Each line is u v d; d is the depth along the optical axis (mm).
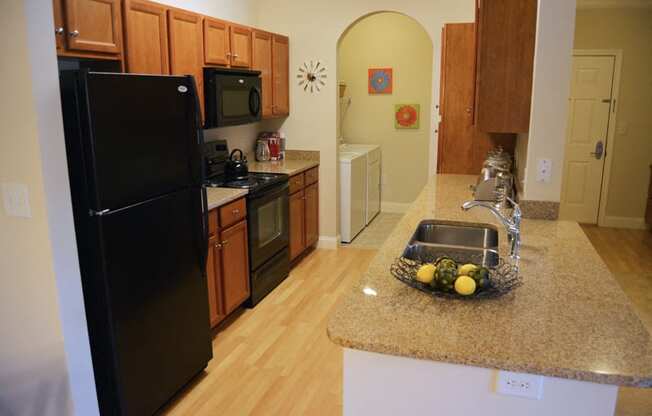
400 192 6742
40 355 2121
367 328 1479
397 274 1830
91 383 2211
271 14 4957
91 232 2098
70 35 2404
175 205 2508
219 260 3316
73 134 2027
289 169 4480
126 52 2785
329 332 1455
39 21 1859
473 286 1638
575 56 5855
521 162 3268
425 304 1636
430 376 1443
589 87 5891
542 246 2252
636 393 2752
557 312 1581
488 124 2771
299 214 4656
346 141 6816
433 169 4832
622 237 5727
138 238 2279
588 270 1949
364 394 1512
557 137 2598
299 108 5047
